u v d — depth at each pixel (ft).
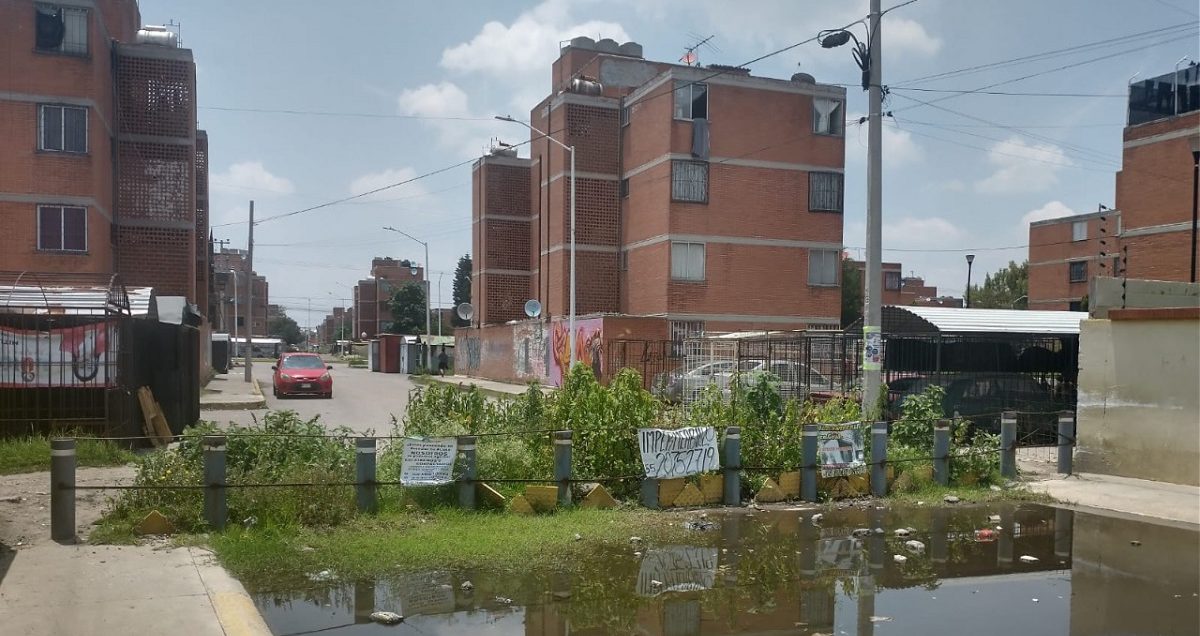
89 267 90.48
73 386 40.88
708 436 31.83
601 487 30.58
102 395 41.16
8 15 88.33
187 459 27.58
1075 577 23.34
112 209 101.30
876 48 43.37
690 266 114.83
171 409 49.57
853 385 55.36
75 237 90.02
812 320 119.14
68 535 23.49
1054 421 50.96
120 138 102.32
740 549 25.90
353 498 27.32
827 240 119.85
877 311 42.65
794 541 27.07
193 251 105.81
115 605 18.24
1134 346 38.22
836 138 120.57
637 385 33.40
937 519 30.81
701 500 32.01
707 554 25.22
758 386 35.29
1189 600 21.26
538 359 125.59
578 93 133.39
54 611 17.75
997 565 24.52
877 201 43.16
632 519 29.07
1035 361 54.39
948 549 26.37
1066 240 187.73
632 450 32.01
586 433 32.01
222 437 24.89
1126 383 38.50
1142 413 37.88
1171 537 28.25
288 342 475.31
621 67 143.64
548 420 33.04
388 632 18.16
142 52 102.83
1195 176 86.02
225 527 24.73
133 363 42.98
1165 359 37.04
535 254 147.64
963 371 52.65
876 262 42.75
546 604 20.30
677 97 114.93
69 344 40.86
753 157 116.98
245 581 21.36
